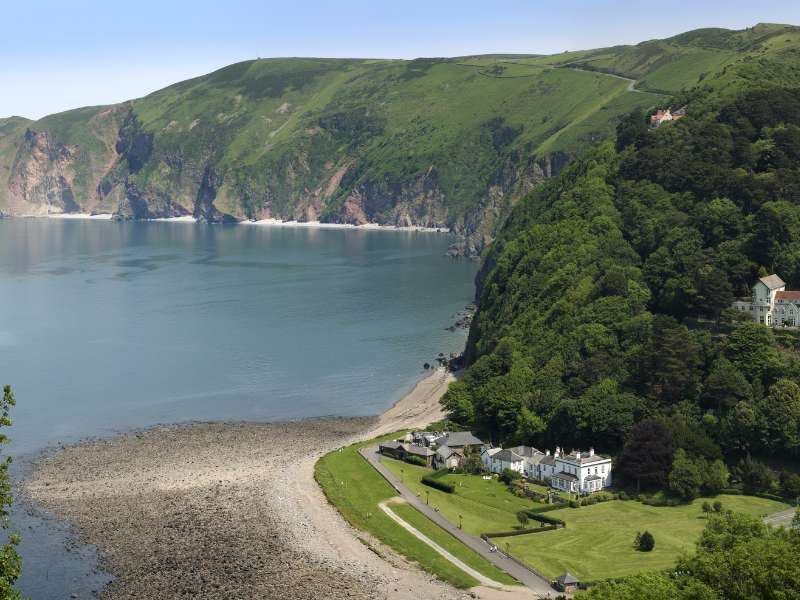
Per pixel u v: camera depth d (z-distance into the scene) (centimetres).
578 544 14475
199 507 16625
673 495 16212
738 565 10550
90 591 13325
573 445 18475
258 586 13412
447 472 18450
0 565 7925
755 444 16850
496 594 12975
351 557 14400
